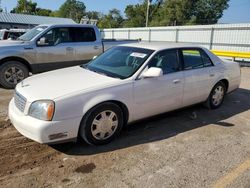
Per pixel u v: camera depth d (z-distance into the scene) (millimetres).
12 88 7238
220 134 4453
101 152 3711
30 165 3350
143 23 60844
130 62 4441
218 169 3361
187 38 21562
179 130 4559
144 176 3168
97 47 8531
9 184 2961
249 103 6375
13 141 3967
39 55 7480
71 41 8070
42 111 3369
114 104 3893
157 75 4059
